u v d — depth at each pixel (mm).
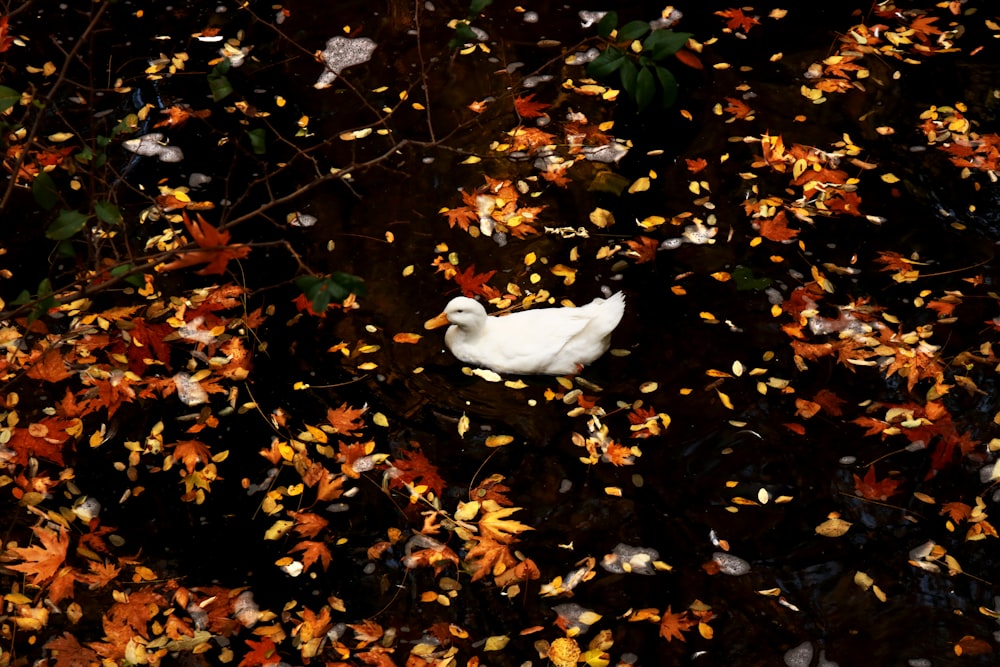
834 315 4512
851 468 3949
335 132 5492
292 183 5188
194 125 5496
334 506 3844
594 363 4324
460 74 5824
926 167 5219
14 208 4984
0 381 4219
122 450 4031
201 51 5996
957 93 5660
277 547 3719
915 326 4461
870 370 4285
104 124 5477
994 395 4168
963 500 3832
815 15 6215
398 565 3650
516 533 3748
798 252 4797
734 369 4301
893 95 5648
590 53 5922
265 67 5891
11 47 5906
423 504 3844
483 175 5219
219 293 4629
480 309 4238
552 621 3475
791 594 3561
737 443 4039
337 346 4426
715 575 3617
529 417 4141
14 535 3713
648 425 4098
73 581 3562
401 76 5828
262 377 4301
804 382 4250
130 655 3342
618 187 5145
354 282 2594
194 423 4121
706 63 5859
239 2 6340
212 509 3840
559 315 4238
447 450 4027
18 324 4410
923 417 4090
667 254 4801
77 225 2945
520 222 4957
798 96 5641
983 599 3531
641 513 3814
